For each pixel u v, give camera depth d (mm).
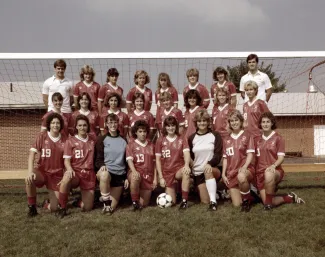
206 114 5512
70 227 4586
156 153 5574
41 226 4676
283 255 3678
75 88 6992
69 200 6008
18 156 12695
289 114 15422
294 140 16297
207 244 3963
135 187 5227
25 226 4691
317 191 6352
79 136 5387
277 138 5352
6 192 6727
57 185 5312
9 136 12656
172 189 5559
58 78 6711
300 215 4859
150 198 5980
